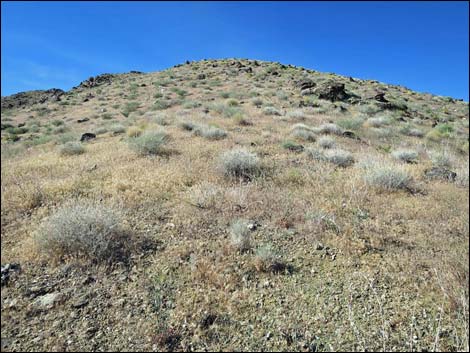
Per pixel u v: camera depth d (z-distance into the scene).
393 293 4.10
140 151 10.49
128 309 3.77
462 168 10.16
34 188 7.12
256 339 3.39
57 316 3.65
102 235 4.82
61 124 27.75
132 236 5.24
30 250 4.90
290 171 8.67
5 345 3.25
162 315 3.67
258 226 5.78
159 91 38.75
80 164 9.70
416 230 5.86
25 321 3.57
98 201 6.43
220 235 5.44
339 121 18.86
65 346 3.26
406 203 7.11
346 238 5.30
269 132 14.55
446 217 6.54
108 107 33.84
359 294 4.08
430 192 8.05
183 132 14.65
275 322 3.61
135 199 6.68
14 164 10.54
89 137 16.11
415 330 3.50
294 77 43.09
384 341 3.26
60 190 7.23
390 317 3.69
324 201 6.84
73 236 4.77
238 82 40.75
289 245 5.21
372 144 14.56
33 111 39.12
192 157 10.04
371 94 34.59
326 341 3.38
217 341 3.36
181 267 4.56
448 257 4.86
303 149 11.66
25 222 5.92
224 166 8.45
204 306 3.79
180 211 6.21
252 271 4.50
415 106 33.00
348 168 9.73
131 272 4.45
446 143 17.14
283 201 6.73
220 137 13.12
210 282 4.21
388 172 8.15
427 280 4.34
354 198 7.07
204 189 7.09
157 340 3.33
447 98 41.97
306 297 4.02
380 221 6.14
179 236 5.38
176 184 7.66
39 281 4.22
